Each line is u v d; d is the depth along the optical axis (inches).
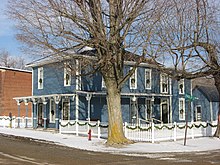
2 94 1628.9
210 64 877.2
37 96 1247.5
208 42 872.9
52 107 1277.1
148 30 764.0
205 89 1804.9
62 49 742.5
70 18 719.1
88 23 724.0
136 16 735.1
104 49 732.0
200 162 549.6
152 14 749.9
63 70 1202.6
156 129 853.2
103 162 542.0
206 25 888.3
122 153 668.1
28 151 678.5
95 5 727.7
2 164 510.9
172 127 890.1
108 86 800.3
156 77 1387.8
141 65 1307.8
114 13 741.9
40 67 1341.0
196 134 974.4
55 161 545.0
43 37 730.2
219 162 550.0
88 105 1146.7
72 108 1182.3
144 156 626.2
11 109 1653.5
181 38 932.0
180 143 832.9
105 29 739.4
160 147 756.6
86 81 1181.7
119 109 805.2
